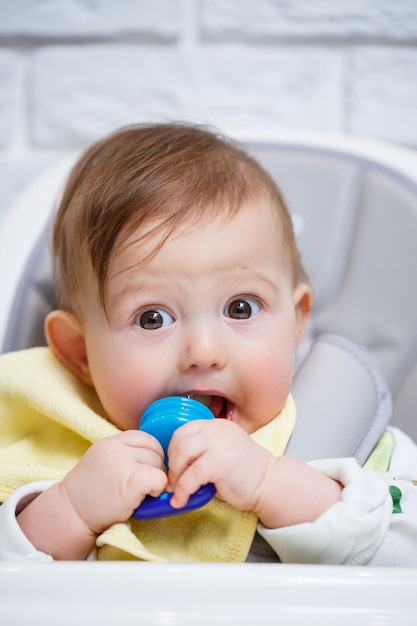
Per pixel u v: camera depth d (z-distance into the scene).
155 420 0.57
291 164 0.91
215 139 0.79
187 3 1.11
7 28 1.10
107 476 0.55
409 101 1.12
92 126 1.13
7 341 0.82
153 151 0.74
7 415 0.73
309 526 0.53
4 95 1.13
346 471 0.57
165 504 0.54
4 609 0.38
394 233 0.87
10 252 0.86
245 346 0.64
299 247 0.89
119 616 0.37
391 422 0.82
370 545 0.54
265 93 1.12
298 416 0.68
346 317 0.87
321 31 1.10
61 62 1.12
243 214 0.67
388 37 1.11
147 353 0.64
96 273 0.68
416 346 0.83
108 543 0.53
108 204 0.68
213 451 0.54
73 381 0.75
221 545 0.58
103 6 1.11
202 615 0.37
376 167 0.90
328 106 1.13
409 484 0.63
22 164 1.15
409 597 0.38
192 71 1.12
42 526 0.56
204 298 0.64
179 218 0.65
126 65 1.12
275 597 0.38
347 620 0.37
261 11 1.10
